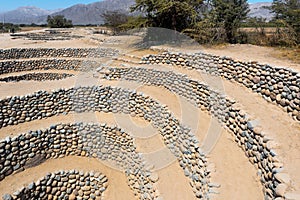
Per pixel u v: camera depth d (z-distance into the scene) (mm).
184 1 19750
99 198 11852
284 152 6859
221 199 6988
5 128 13211
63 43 27984
